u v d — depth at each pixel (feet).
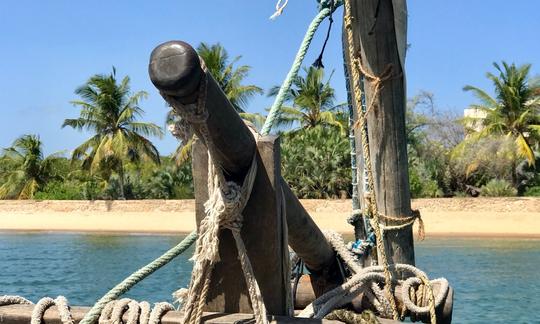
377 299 13.67
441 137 159.22
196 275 9.11
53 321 9.92
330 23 15.58
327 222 123.65
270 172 9.33
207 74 7.36
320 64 17.90
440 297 13.52
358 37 15.30
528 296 48.52
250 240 9.54
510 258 77.77
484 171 140.36
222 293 9.76
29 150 178.81
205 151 9.36
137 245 100.94
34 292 51.62
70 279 59.77
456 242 102.32
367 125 15.71
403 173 15.66
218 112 7.88
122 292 10.20
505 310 42.78
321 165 136.15
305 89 163.94
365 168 15.48
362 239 16.62
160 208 147.74
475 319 39.86
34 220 153.69
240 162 9.11
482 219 122.72
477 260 75.51
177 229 138.72
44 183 181.47
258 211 9.44
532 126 142.61
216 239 8.81
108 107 160.45
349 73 16.47
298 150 140.05
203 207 9.42
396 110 15.39
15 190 180.55
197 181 9.43
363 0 15.08
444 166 141.59
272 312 9.89
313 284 15.72
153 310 9.57
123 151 157.58
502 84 146.72
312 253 14.07
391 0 15.07
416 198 130.62
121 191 158.61
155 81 7.05
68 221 151.33
